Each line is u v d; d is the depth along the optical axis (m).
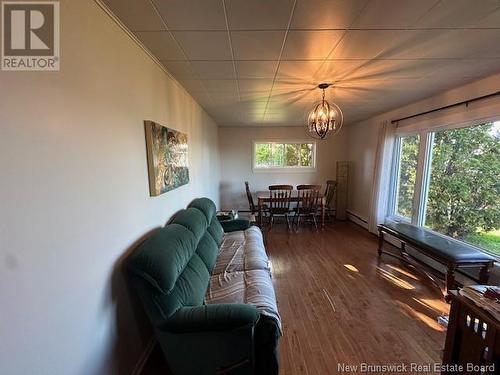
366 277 3.00
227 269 2.32
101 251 1.32
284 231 5.05
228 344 1.46
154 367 1.74
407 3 1.39
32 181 0.90
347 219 6.02
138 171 1.78
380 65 2.27
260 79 2.66
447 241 2.83
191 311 1.46
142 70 1.87
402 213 4.13
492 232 2.60
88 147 1.22
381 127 4.34
